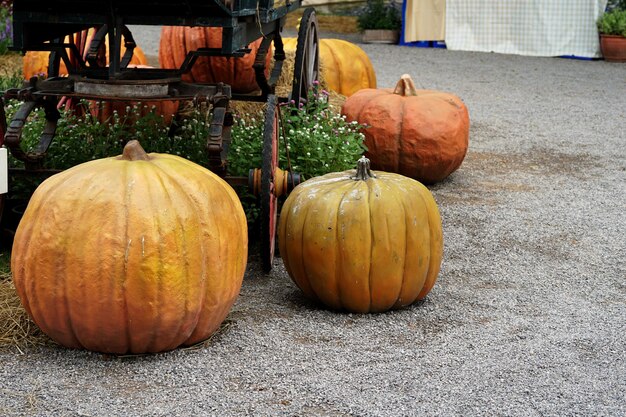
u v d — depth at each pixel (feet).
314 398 13.23
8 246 19.47
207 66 27.78
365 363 14.52
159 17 17.40
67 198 13.73
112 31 17.25
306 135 21.29
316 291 16.85
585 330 16.39
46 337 15.11
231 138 21.34
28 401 12.89
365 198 16.43
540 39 59.26
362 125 24.09
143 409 12.75
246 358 14.57
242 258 14.99
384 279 16.44
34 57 33.88
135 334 13.93
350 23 71.56
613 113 40.34
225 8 16.71
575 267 20.34
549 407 13.20
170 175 14.30
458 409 13.04
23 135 20.98
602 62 57.26
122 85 17.70
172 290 13.74
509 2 59.36
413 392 13.52
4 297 16.51
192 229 13.92
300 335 15.67
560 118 38.99
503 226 23.36
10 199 19.97
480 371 14.38
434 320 16.70
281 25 23.48
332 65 34.55
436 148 26.30
